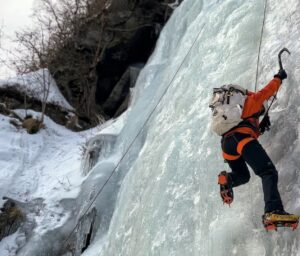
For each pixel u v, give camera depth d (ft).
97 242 27.14
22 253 28.76
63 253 28.84
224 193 12.28
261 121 13.14
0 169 34.55
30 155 37.11
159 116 22.84
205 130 16.88
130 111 33.55
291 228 11.41
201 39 22.80
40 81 47.60
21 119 42.34
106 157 32.17
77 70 51.06
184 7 35.37
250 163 11.93
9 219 30.89
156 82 32.22
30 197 32.60
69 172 34.35
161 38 37.19
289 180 12.21
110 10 53.42
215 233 13.17
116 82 51.52
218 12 22.26
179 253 14.87
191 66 21.89
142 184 20.34
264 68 15.44
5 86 46.01
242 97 12.68
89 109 49.08
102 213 28.09
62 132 42.80
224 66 18.56
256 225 12.41
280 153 12.89
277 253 11.57
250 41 17.74
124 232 20.22
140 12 52.90
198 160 16.17
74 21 53.16
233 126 12.41
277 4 17.29
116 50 51.57
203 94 18.93
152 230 16.78
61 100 47.75
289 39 15.24
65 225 29.73
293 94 13.55
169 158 17.94
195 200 15.42
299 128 12.80
